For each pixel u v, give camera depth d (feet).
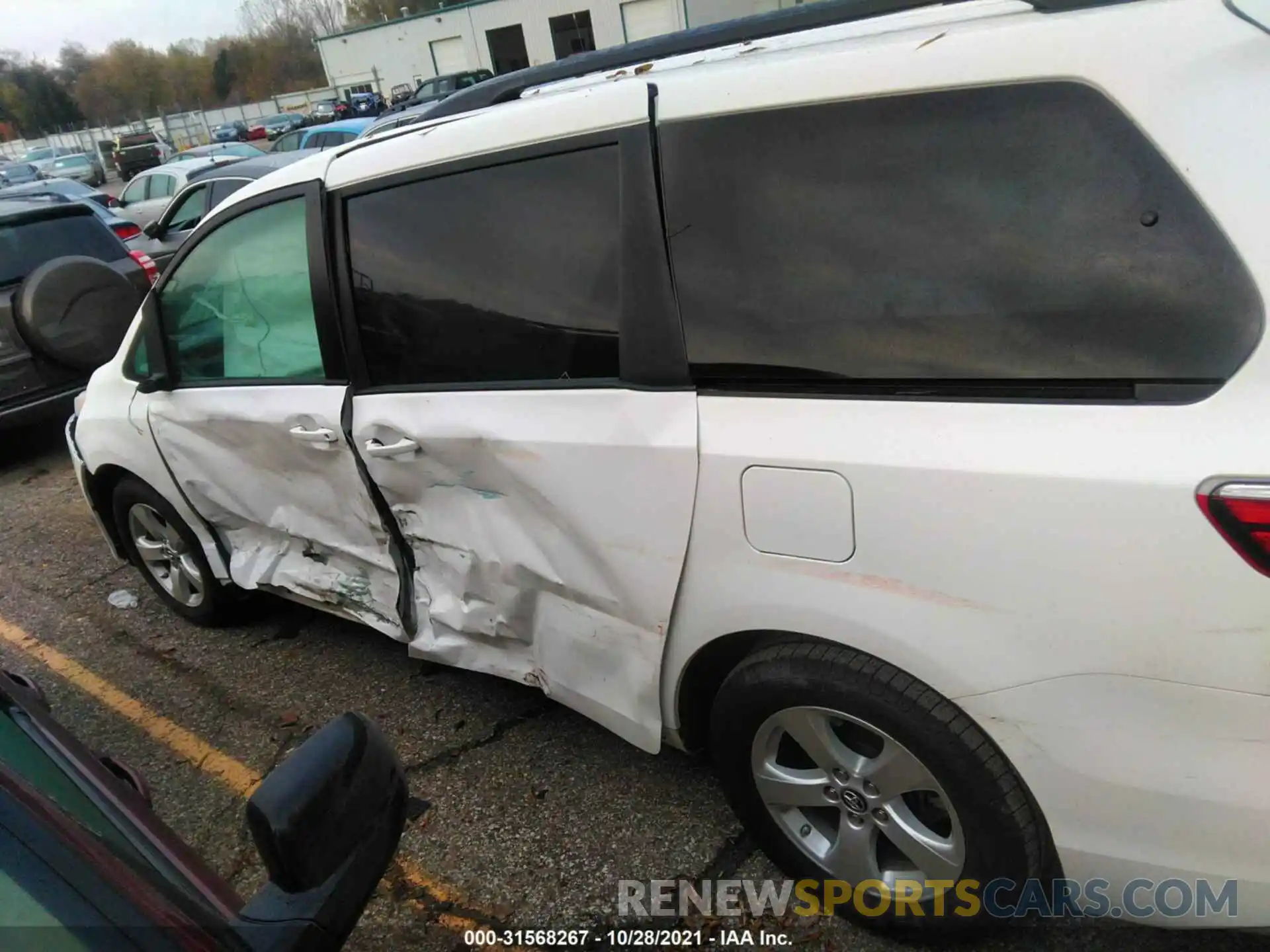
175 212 31.55
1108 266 4.82
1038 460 4.87
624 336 6.46
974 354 5.21
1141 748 4.91
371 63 125.90
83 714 11.25
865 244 5.54
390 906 7.75
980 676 5.24
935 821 6.13
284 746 10.04
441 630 8.87
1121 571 4.69
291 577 10.50
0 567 16.16
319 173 8.34
